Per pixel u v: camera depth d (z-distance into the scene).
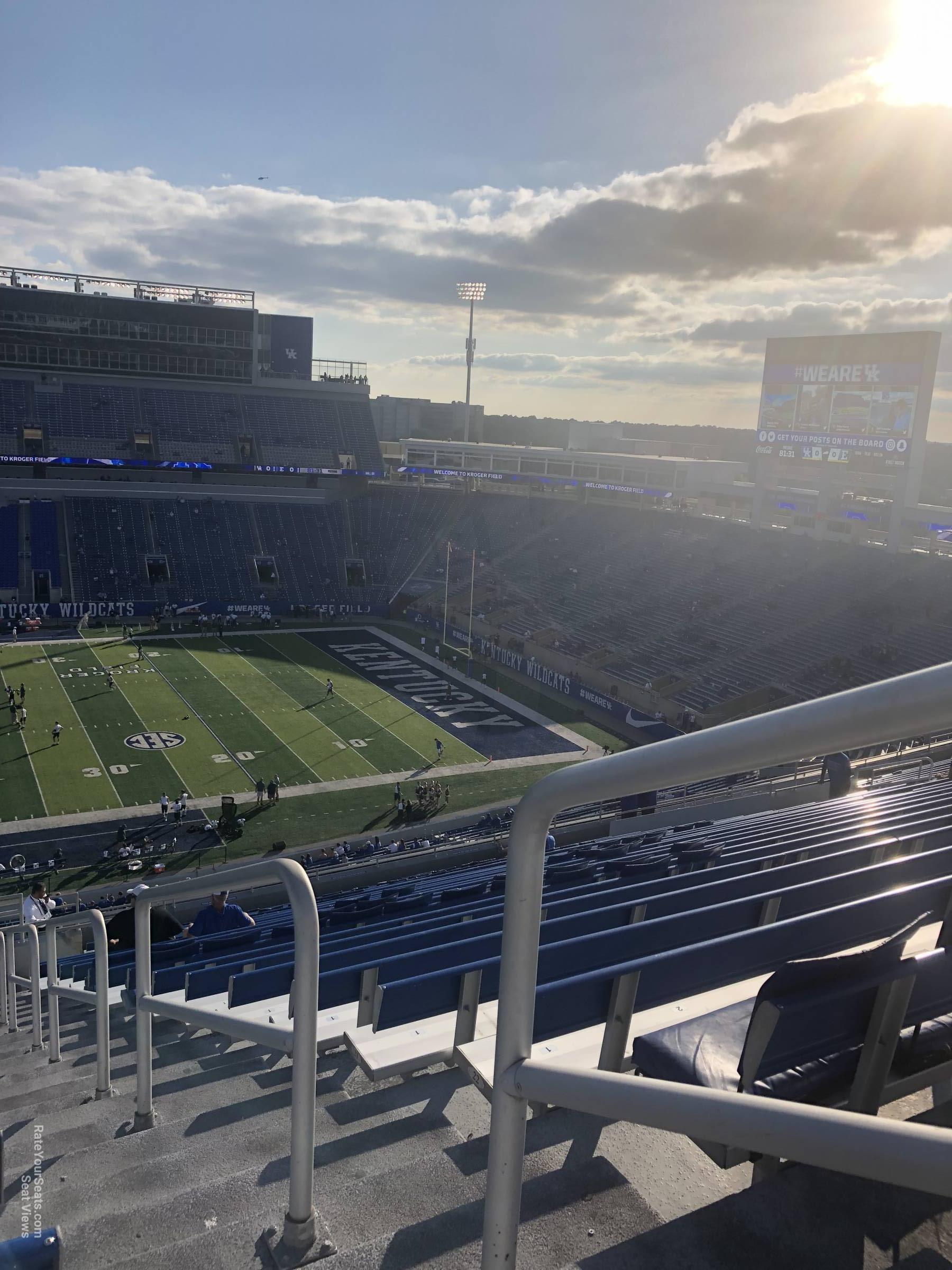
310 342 84.38
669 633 55.75
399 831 34.91
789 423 56.88
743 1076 3.04
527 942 1.98
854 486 55.56
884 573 54.09
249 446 79.88
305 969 3.46
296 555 74.00
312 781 39.31
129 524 72.19
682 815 27.50
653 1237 2.90
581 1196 3.32
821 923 4.60
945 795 14.27
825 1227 2.92
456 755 43.19
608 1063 4.18
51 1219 4.31
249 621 66.25
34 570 66.38
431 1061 5.28
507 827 33.88
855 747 1.29
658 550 67.12
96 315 76.88
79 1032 10.55
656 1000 4.20
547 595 65.25
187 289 80.81
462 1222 3.38
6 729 42.88
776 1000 2.96
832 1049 3.23
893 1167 1.28
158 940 13.88
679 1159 3.57
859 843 8.09
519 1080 1.99
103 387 78.50
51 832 33.62
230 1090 6.43
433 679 55.03
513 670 57.56
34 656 54.66
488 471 92.00
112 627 62.16
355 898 17.97
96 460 74.69
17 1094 7.84
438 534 78.69
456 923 8.23
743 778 29.36
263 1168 4.31
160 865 31.67
